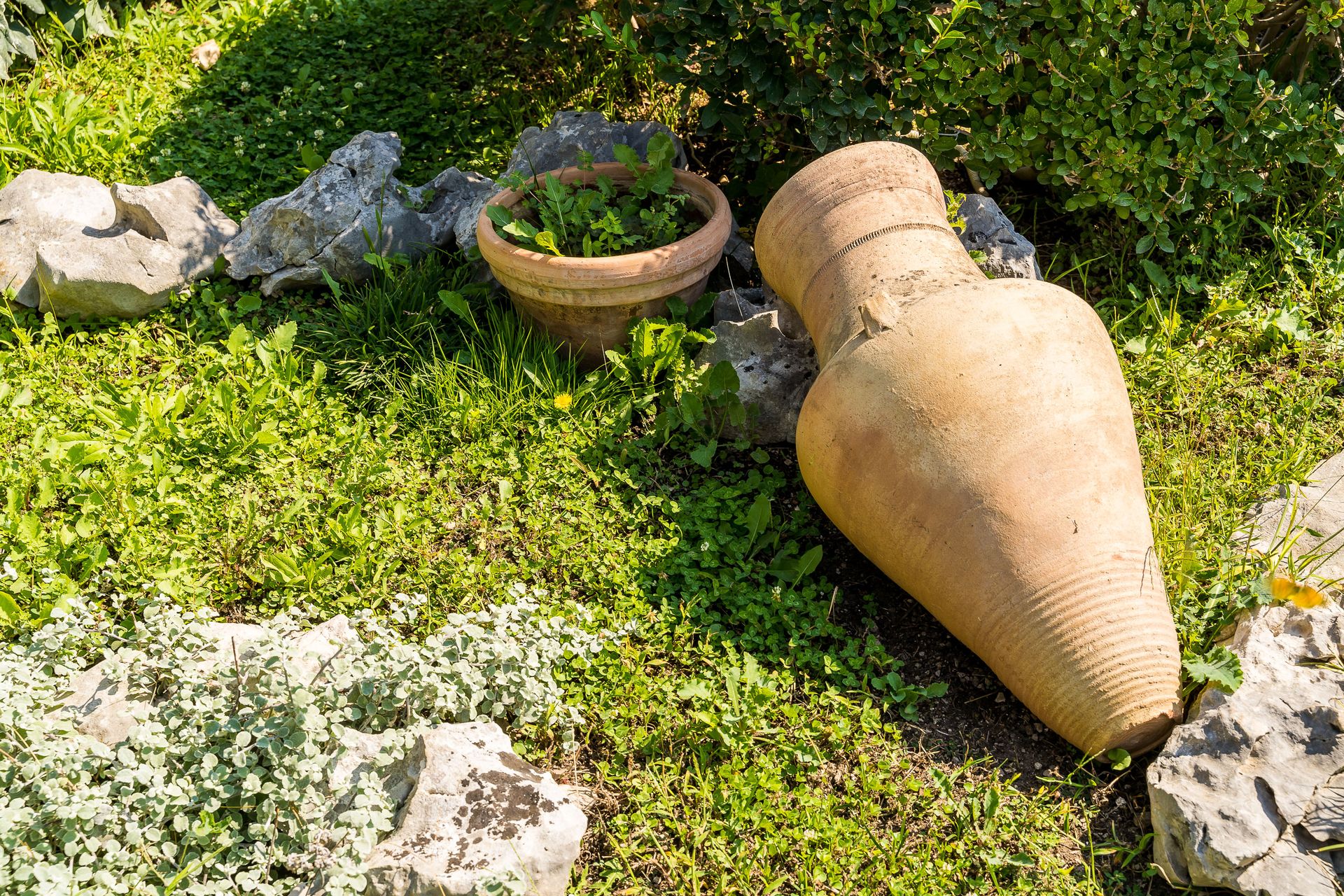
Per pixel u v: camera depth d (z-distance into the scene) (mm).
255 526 2281
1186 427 2438
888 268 2195
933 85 2594
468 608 2199
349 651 2014
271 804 1870
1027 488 2010
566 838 1878
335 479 2363
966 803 2004
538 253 2475
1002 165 2775
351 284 2703
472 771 1911
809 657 2152
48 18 3260
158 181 2920
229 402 2418
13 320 2588
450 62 3260
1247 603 2107
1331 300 2627
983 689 2148
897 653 2199
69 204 2715
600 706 2084
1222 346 2566
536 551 2277
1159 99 2541
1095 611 1988
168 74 3209
